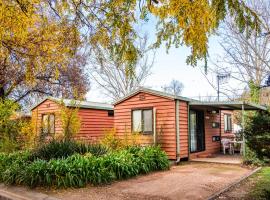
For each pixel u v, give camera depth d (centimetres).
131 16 448
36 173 747
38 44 652
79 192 693
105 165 838
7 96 1644
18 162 865
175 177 880
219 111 1667
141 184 779
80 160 802
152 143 1236
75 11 490
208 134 1516
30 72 698
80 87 1972
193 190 701
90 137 1424
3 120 1080
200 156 1367
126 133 1227
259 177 888
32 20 551
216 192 681
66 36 536
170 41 431
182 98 1236
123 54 465
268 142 589
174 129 1204
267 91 1342
